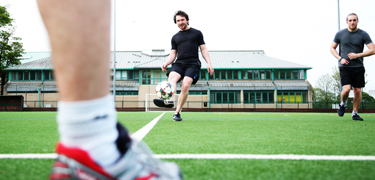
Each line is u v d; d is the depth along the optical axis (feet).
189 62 14.83
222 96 111.14
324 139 7.20
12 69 111.86
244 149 5.43
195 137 7.41
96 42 1.86
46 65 115.55
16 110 74.90
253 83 116.16
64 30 1.74
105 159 2.06
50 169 3.64
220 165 3.97
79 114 1.89
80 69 1.81
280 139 7.12
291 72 117.80
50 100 107.65
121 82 116.67
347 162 4.22
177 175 2.36
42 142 6.35
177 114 15.40
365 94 132.46
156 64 110.22
